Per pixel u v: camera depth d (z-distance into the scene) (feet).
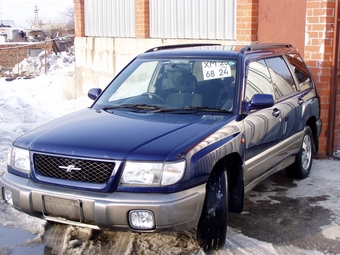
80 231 16.51
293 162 21.39
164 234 16.14
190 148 13.51
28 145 14.73
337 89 26.02
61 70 77.10
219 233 14.46
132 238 15.88
